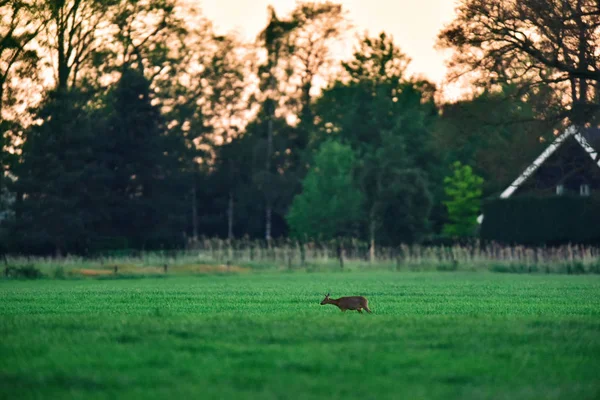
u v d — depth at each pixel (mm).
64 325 58406
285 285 123062
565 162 141750
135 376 41062
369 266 173500
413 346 49688
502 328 57531
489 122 129500
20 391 38188
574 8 112562
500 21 115875
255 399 36188
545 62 116250
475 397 37312
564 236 193000
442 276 151000
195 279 145500
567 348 49969
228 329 55625
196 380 40125
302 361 44562
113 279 148500
